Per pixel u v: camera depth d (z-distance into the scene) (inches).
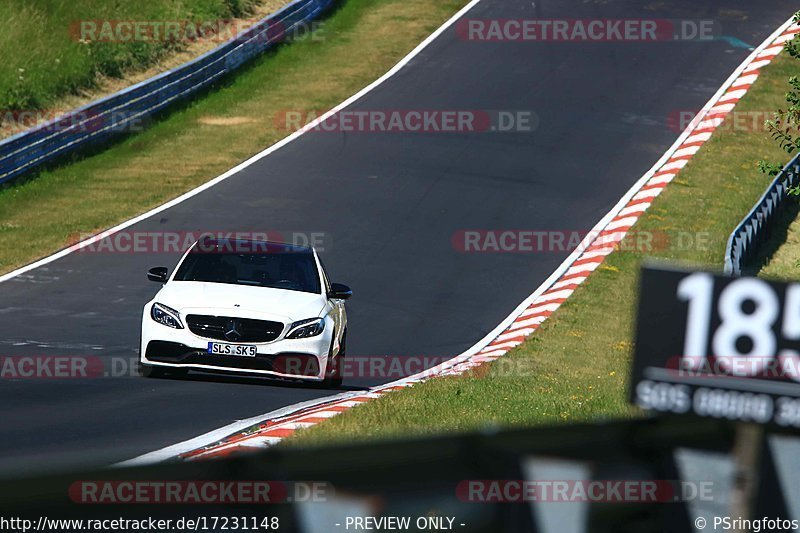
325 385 1769.2
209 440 1243.8
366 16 5600.4
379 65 4950.8
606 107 4532.5
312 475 369.7
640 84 4790.8
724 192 3816.4
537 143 4116.6
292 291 1801.2
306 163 3823.8
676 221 3494.1
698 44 5270.7
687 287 381.4
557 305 2738.7
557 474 402.9
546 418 1418.6
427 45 5191.9
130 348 2026.3
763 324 378.0
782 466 401.7
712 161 4069.9
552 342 2416.3
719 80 4881.9
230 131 4190.5
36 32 4704.7
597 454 408.5
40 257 2839.6
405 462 380.8
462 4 5753.0
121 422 1343.5
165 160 3860.7
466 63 4965.6
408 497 380.2
